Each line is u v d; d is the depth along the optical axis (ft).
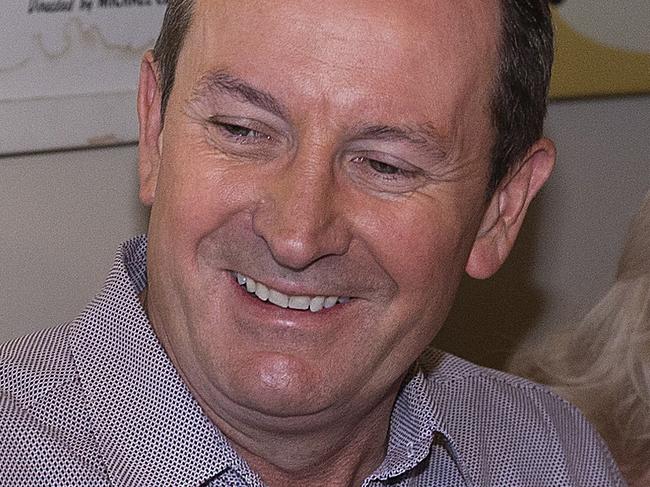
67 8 10.80
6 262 11.37
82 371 7.27
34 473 6.90
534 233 14.80
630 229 11.33
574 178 14.94
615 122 15.08
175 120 6.81
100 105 11.16
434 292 7.11
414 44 6.40
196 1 6.77
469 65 6.72
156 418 7.16
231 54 6.40
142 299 7.80
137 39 11.26
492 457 8.97
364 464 7.98
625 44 14.47
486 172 7.21
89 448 7.06
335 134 6.38
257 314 6.78
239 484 7.29
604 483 9.42
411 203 6.77
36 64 10.75
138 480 7.08
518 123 7.36
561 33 14.01
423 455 7.92
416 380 8.09
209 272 6.77
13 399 7.11
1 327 11.46
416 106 6.49
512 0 7.02
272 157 6.55
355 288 6.81
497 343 14.82
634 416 10.78
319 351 6.86
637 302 11.01
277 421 7.06
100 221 11.79
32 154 11.28
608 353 11.03
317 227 6.43
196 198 6.65
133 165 11.87
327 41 6.28
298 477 7.62
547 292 15.03
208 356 6.87
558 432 9.37
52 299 11.68
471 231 7.30
